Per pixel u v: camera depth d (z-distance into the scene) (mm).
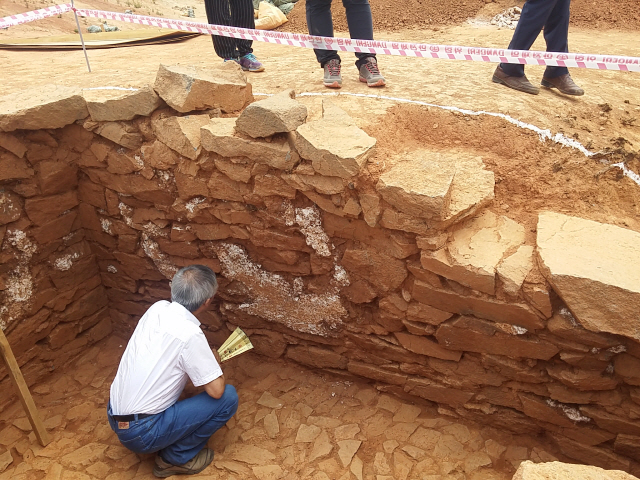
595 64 3055
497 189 2887
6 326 3453
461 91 3639
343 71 4227
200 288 2717
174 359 2588
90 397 3592
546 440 2850
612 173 2912
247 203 3129
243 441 3039
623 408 2486
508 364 2691
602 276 2221
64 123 3283
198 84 3014
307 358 3494
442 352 2887
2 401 3457
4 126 3070
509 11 6844
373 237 2791
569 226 2580
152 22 4117
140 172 3381
